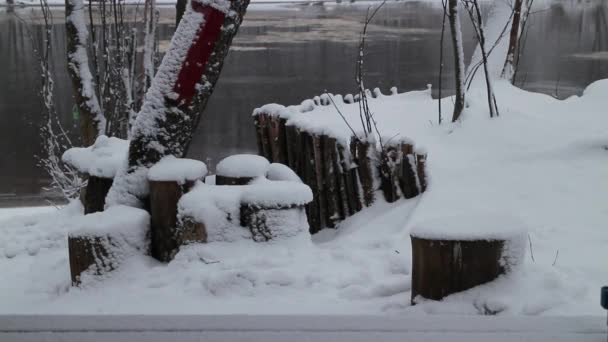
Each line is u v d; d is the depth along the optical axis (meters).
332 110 10.49
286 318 2.39
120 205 4.96
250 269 4.34
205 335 2.26
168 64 5.04
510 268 3.50
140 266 4.58
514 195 5.83
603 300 2.41
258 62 25.02
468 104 8.91
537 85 17.30
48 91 9.80
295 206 4.82
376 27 38.03
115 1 9.02
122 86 9.13
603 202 5.51
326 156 6.72
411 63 23.58
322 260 4.58
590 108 8.70
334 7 60.47
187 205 4.70
